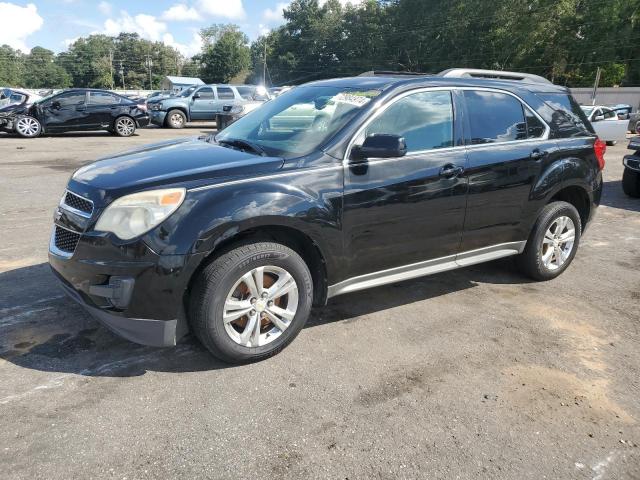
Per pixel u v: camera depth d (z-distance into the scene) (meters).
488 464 2.54
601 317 4.26
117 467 2.42
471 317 4.16
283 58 96.12
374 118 3.68
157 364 3.29
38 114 16.73
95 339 3.55
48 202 7.54
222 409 2.87
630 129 28.56
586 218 5.23
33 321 3.77
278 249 3.25
